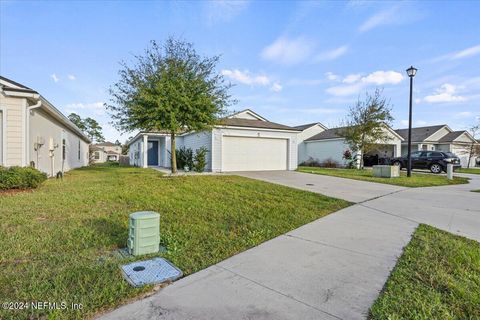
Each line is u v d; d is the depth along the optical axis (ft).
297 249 12.37
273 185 31.94
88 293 8.13
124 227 14.90
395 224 16.79
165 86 37.93
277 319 7.10
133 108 37.37
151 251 11.65
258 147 55.16
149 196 23.86
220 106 41.22
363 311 7.48
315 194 26.53
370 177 44.83
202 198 23.62
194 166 52.47
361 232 15.05
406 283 9.11
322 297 8.21
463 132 90.48
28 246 11.78
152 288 8.59
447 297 8.24
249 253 11.82
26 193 24.72
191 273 9.83
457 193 29.73
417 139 90.68
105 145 203.21
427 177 46.60
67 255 11.01
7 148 29.19
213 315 7.22
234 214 18.42
